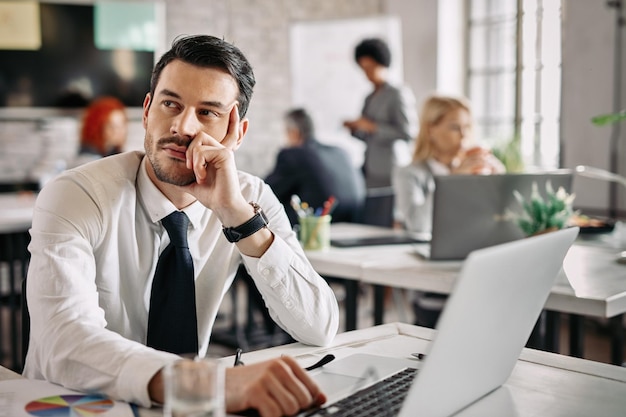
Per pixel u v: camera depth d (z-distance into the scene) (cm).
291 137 461
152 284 148
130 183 150
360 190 431
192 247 157
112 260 148
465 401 110
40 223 138
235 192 145
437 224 230
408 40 607
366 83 621
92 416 105
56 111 594
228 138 149
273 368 107
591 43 453
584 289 191
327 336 148
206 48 144
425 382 95
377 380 121
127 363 113
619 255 245
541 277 112
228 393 107
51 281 130
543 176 235
